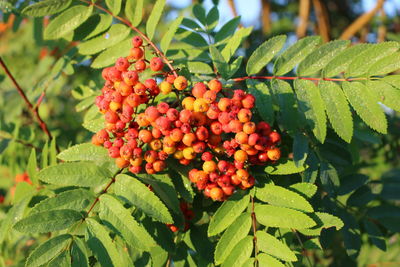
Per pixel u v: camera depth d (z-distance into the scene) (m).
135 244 0.47
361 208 0.59
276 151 0.49
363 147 0.70
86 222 0.47
